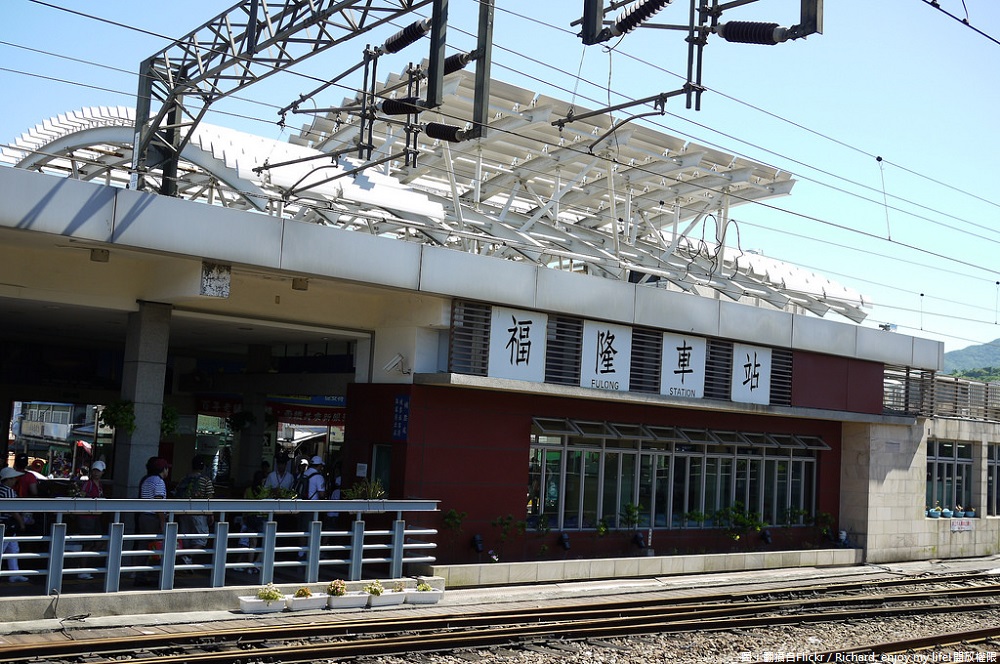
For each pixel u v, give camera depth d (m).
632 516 19.73
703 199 25.16
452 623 12.48
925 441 25.44
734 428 22.06
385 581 14.29
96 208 12.62
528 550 18.16
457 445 17.19
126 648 10.11
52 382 24.20
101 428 25.75
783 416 22.95
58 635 10.59
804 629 13.72
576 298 17.89
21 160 19.00
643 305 18.89
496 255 20.91
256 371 22.30
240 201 18.09
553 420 18.67
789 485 23.41
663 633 12.77
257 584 13.79
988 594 18.80
